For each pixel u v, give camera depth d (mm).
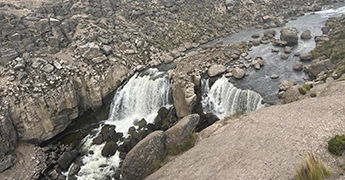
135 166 22766
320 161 14359
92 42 50875
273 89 39844
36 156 36938
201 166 18625
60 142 40594
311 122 19500
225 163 17844
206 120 39938
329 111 20422
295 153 16500
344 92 24094
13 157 35344
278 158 16500
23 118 36750
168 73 47250
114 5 66438
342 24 58656
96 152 38094
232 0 78312
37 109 37500
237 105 40438
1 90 38094
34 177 34438
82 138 41344
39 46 47562
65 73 42938
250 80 43156
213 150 20141
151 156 23109
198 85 43562
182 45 61719
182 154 22062
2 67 41594
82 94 43219
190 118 25156
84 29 55344
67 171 35844
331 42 49594
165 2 72562
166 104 45719
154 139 23438
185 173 18625
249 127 22016
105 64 47750
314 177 13391
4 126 35000
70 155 36625
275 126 20625
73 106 40688
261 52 53594
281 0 85438
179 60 51625
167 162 22875
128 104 46875
